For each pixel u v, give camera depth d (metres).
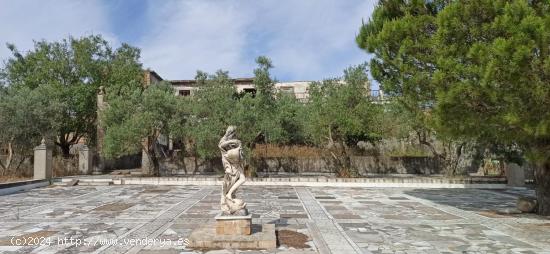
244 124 22.38
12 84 33.00
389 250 8.00
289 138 28.38
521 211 12.68
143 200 15.95
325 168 29.03
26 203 15.05
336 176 24.45
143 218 11.68
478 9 9.38
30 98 25.77
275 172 29.38
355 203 15.09
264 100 24.11
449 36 9.92
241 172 8.64
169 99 24.80
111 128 24.12
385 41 11.81
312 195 17.78
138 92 25.50
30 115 25.17
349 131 22.70
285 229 10.04
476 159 25.72
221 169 29.17
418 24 11.05
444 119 10.34
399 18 12.09
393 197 17.11
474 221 11.24
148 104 24.48
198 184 22.81
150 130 24.48
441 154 25.83
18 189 19.45
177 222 11.04
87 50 34.72
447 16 9.73
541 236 9.29
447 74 9.71
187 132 24.31
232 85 25.09
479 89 9.15
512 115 8.70
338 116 21.86
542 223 10.85
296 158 29.28
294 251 7.82
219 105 22.83
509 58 8.27
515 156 19.73
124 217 11.85
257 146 29.70
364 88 22.42
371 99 22.70
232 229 8.44
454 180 21.33
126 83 34.50
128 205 14.46
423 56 11.02
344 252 7.81
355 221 11.23
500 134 10.09
